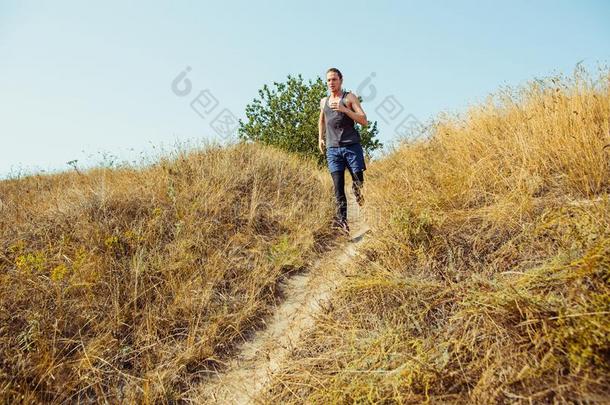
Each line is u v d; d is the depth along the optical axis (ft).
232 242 14.66
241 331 10.70
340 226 15.76
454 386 6.72
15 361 8.70
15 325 9.72
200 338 10.14
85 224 13.89
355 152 15.60
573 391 5.81
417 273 10.07
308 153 33.65
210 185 17.81
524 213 10.35
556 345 6.43
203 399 8.58
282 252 14.20
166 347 9.90
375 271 10.74
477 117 17.11
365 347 8.30
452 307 8.40
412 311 8.79
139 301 11.18
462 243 10.47
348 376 7.68
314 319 10.03
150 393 8.54
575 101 12.91
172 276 12.10
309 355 9.04
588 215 8.70
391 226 12.09
